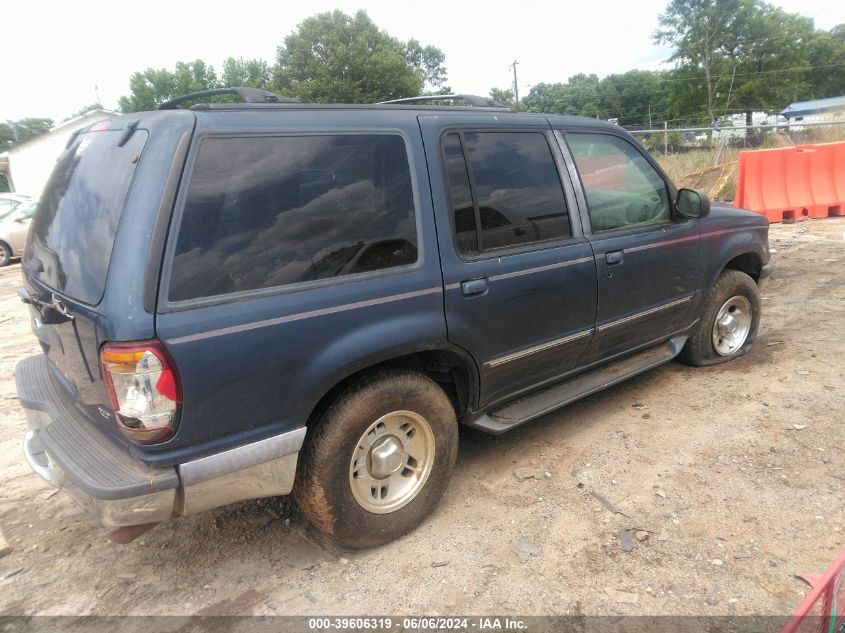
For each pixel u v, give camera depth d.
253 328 2.25
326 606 2.51
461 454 3.69
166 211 2.11
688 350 4.61
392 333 2.62
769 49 59.25
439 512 3.11
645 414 4.02
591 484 3.27
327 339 2.45
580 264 3.42
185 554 2.88
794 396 4.07
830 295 6.18
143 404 2.06
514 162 3.22
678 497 3.09
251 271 2.28
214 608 2.53
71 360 2.48
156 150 2.16
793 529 2.79
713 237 4.32
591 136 3.68
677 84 63.44
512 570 2.66
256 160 2.34
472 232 2.97
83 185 2.51
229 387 2.22
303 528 3.04
